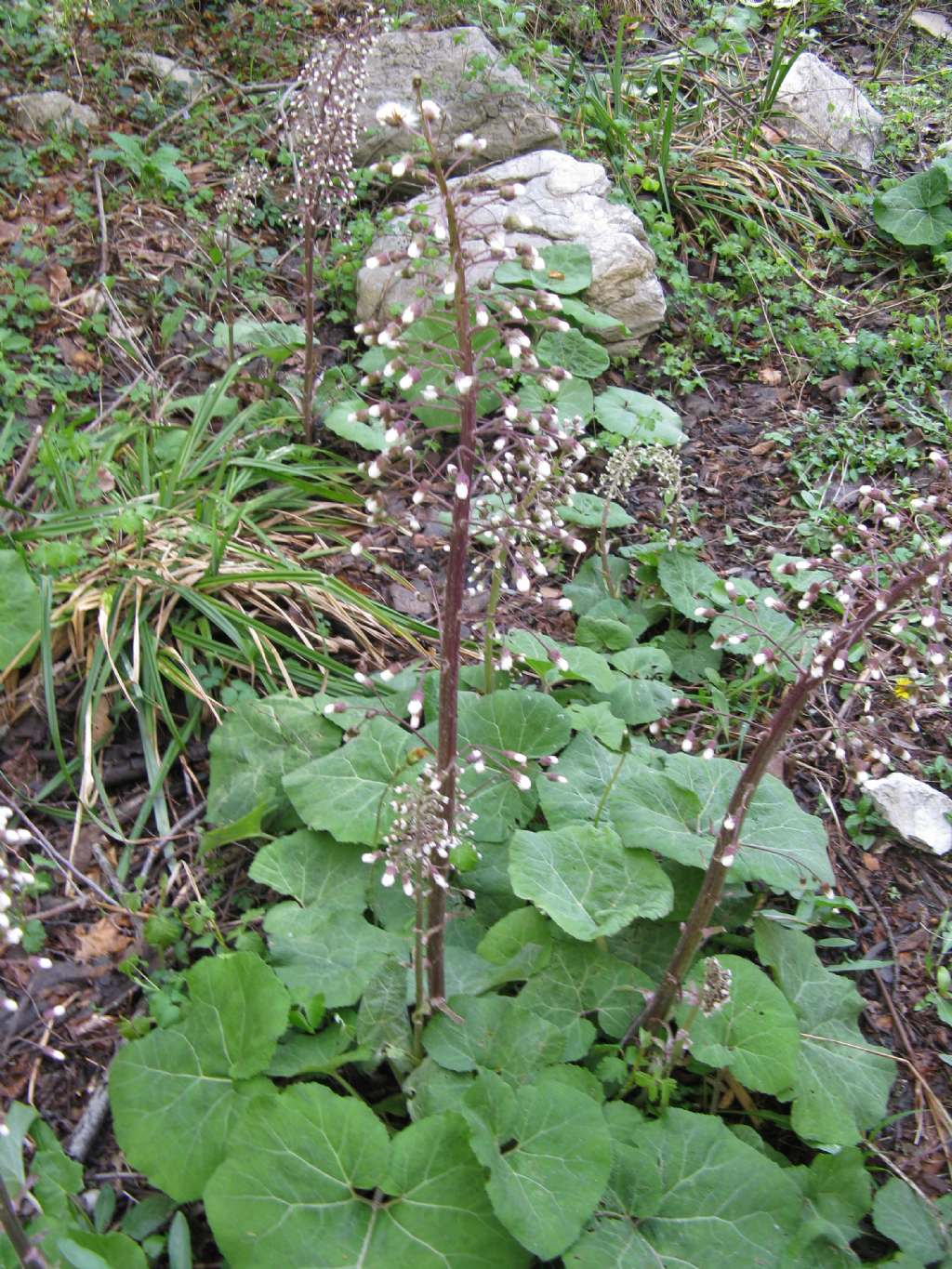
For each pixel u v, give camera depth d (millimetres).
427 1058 987
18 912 1118
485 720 1223
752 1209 921
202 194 1946
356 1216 881
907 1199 987
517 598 1509
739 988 1032
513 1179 882
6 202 1885
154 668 1300
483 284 857
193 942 1135
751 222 2096
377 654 1397
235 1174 875
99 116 2055
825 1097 1025
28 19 2141
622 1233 907
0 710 1289
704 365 1918
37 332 1710
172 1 2283
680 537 1628
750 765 922
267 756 1231
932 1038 1144
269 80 2217
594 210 1885
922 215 2117
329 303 1874
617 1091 1015
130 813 1247
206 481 1548
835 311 2016
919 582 861
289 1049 1001
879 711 1426
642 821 1103
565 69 2330
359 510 1571
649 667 1370
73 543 1314
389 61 2068
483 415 1673
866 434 1793
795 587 1523
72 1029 1078
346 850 1145
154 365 1718
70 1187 947
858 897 1251
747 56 2518
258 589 1408
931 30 2771
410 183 2004
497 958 1060
